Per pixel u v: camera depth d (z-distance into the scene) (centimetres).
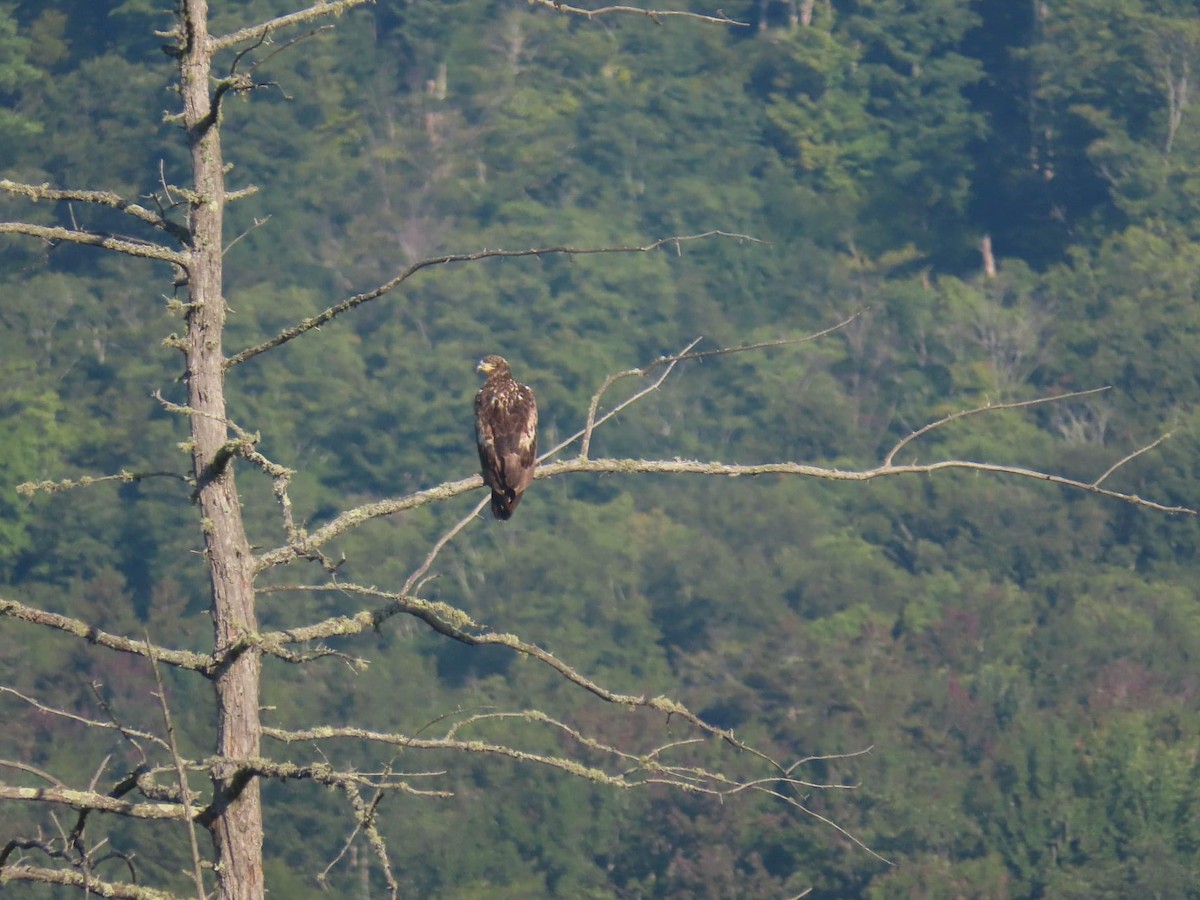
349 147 6072
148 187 5222
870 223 6228
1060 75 6328
